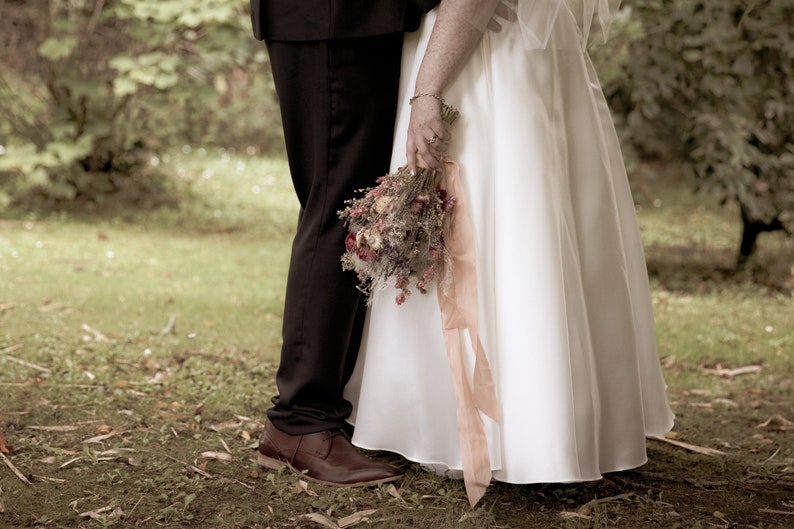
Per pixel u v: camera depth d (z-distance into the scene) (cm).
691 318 496
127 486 242
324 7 235
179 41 768
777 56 571
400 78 245
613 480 259
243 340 414
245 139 1095
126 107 805
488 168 233
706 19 560
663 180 1021
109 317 439
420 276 228
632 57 573
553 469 226
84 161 788
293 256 251
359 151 243
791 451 293
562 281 230
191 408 313
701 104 593
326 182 244
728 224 854
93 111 763
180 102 768
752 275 633
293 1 239
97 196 766
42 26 767
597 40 267
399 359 240
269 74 1059
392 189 227
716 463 279
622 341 244
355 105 240
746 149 579
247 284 536
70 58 757
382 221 223
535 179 230
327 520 222
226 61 779
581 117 245
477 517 225
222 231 727
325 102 240
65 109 750
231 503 233
